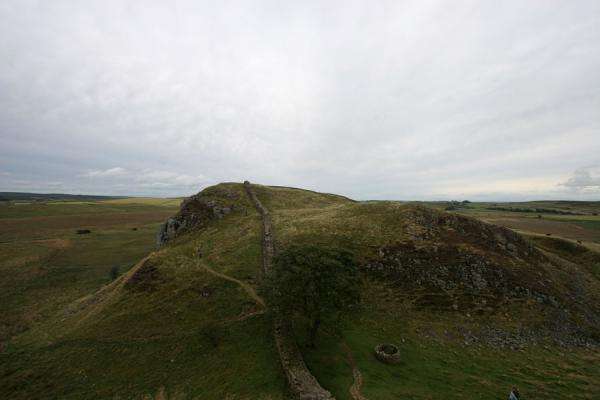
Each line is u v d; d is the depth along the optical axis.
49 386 31.34
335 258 35.88
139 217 154.88
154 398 28.69
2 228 117.81
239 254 53.91
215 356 32.56
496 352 34.97
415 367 31.08
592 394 28.05
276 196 94.19
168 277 47.16
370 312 41.34
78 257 85.56
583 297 46.47
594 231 108.56
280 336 33.53
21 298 58.03
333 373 28.86
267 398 26.19
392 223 59.66
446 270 47.12
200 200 81.50
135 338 36.38
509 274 46.22
